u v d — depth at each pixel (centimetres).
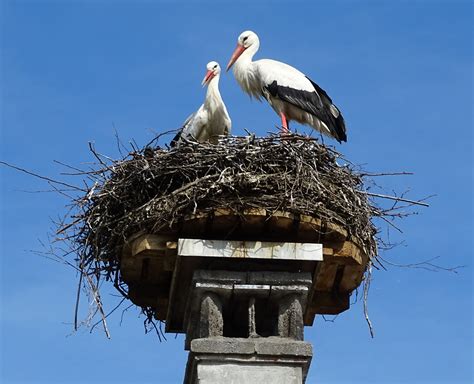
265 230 1039
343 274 1091
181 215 1025
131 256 1060
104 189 1088
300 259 1016
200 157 1059
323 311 1132
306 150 1073
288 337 1002
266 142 1068
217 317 1005
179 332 1126
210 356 959
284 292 1016
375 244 1099
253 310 1009
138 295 1118
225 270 1023
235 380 951
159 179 1069
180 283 1061
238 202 1019
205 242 1016
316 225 1026
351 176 1090
